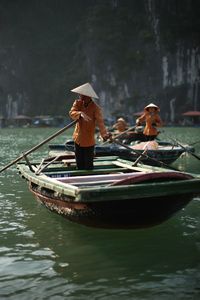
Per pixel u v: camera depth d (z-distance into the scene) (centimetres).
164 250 545
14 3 8219
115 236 603
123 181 557
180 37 7194
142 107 7175
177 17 7288
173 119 7050
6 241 584
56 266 493
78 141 754
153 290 429
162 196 552
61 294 422
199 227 648
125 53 7475
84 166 770
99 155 1175
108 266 493
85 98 744
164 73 7225
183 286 438
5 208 779
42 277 463
